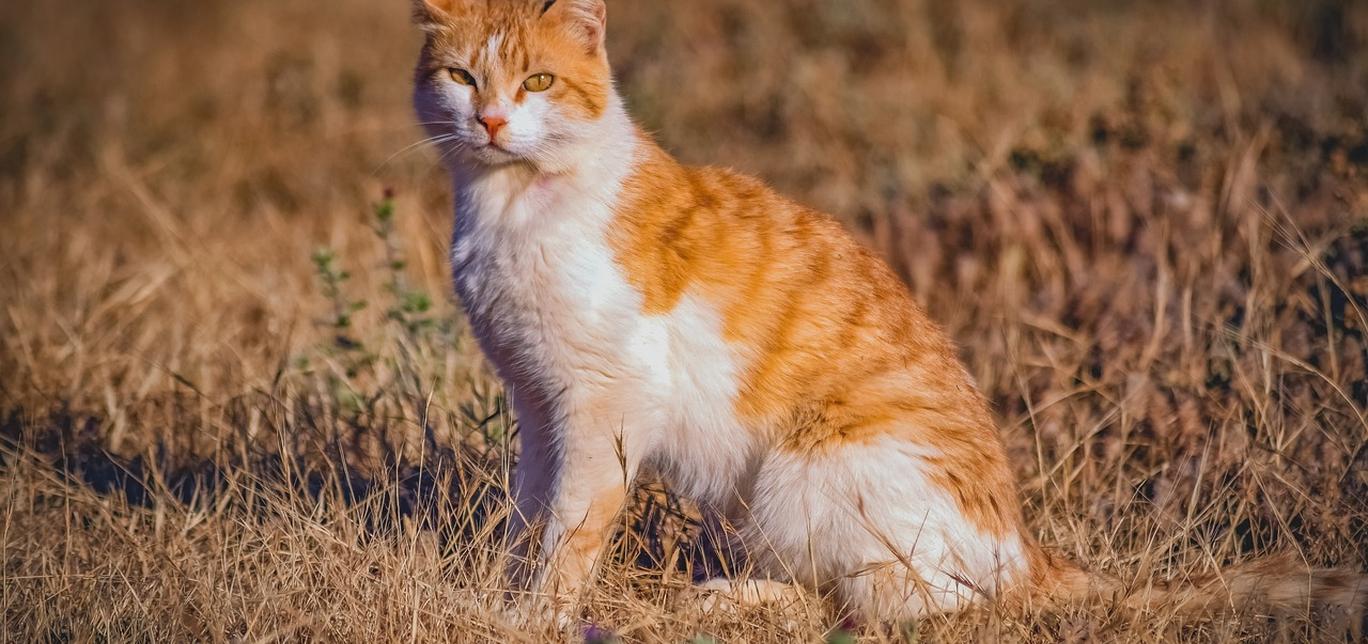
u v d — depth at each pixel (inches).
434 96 323.9
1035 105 663.1
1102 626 295.3
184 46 1021.2
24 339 445.4
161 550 319.0
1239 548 327.3
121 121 820.6
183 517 339.3
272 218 633.6
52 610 305.7
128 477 378.3
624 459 312.0
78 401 420.2
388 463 365.7
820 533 315.6
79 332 466.3
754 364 319.0
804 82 741.9
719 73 786.8
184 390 424.2
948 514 311.3
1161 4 855.7
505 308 314.3
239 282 541.0
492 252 313.3
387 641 289.3
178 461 384.8
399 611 292.7
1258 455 350.3
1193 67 717.9
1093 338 434.6
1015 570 314.7
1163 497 344.2
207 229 633.6
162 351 460.1
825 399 319.0
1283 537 327.6
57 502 362.6
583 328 306.7
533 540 319.9
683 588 310.8
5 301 506.0
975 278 490.9
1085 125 575.2
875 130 690.8
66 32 1088.2
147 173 709.9
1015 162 552.4
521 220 310.0
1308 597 296.4
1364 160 480.4
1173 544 325.7
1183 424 376.5
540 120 309.6
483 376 409.7
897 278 347.9
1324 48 767.1
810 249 329.7
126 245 617.3
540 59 312.8
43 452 391.2
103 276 542.3
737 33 833.5
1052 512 356.2
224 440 383.9
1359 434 355.6
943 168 604.4
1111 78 691.4
